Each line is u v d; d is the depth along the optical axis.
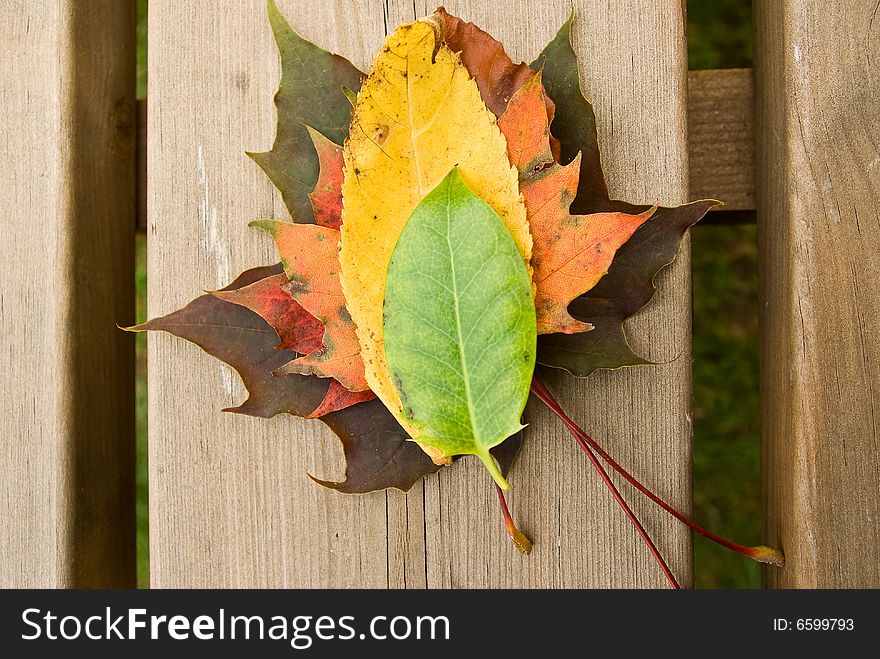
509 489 0.41
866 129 0.39
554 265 0.37
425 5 0.41
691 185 0.43
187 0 0.41
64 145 0.42
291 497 0.41
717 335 0.52
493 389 0.37
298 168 0.40
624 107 0.41
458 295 0.37
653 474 0.40
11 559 0.42
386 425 0.40
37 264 0.42
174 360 0.41
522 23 0.41
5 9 0.42
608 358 0.39
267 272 0.40
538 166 0.37
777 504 0.41
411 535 0.41
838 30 0.40
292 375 0.40
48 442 0.42
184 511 0.41
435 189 0.36
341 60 0.40
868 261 0.39
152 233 0.41
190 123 0.41
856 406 0.39
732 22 0.51
